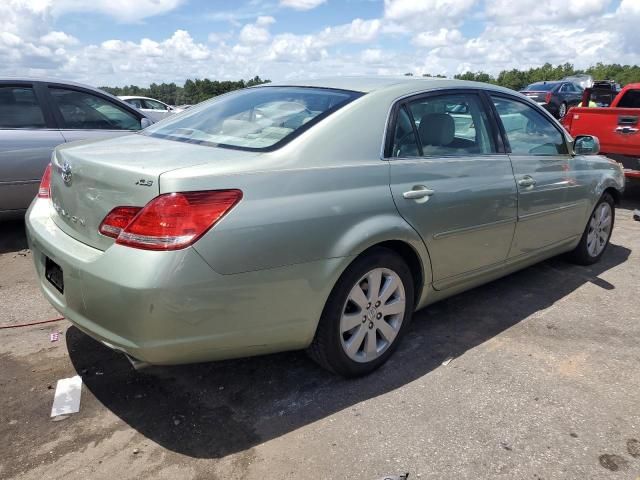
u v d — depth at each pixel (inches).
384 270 114.4
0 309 147.8
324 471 89.4
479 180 132.8
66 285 97.9
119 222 90.9
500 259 146.3
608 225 199.0
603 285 175.9
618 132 290.7
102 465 89.8
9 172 201.8
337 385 114.3
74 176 102.2
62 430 98.3
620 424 103.3
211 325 91.0
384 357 120.3
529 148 156.2
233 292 91.3
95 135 222.4
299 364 122.3
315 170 101.7
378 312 116.0
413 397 110.5
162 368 119.3
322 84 129.2
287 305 98.3
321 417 103.6
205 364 121.3
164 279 85.0
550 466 91.7
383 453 93.9
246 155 99.9
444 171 124.6
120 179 91.5
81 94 226.1
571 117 314.8
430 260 123.4
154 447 94.4
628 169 293.1
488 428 101.1
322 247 100.2
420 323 145.0
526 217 149.8
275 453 93.4
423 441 97.1
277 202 95.1
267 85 140.8
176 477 87.5
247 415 103.8
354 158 108.6
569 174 167.9
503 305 158.1
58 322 140.6
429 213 119.3
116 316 89.1
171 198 86.3
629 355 130.1
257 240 92.0
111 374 116.6
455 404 108.3
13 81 209.0
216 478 87.5
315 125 107.5
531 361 126.0
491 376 119.0
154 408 105.4
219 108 133.0
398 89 123.1
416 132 122.6
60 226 109.0
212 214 88.4
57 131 214.1
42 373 116.3
